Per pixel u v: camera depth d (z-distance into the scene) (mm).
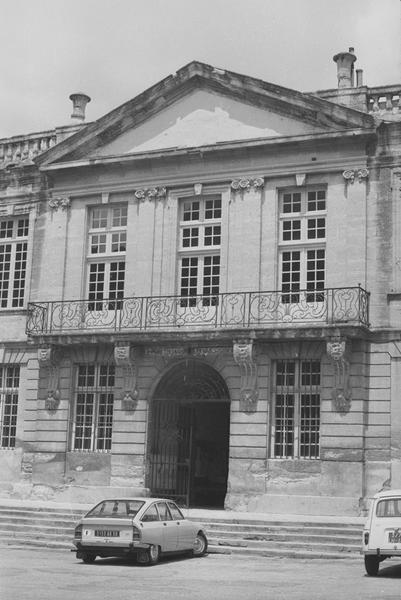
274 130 24984
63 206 27312
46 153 27375
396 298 22953
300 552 18469
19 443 26594
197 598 11906
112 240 26719
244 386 23688
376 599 11977
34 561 16812
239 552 18781
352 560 17844
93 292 26609
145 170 26281
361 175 23719
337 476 22438
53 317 26453
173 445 25359
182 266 25547
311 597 12172
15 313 27469
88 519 16469
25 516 22109
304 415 23359
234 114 25578
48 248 27328
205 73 25688
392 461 22219
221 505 26812
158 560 16875
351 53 25156
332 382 22922
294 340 23156
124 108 26484
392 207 23391
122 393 25172
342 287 23000
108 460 25156
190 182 25609
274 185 24766
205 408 28469
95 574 14789
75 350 26062
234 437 23672
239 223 24875
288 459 23141
